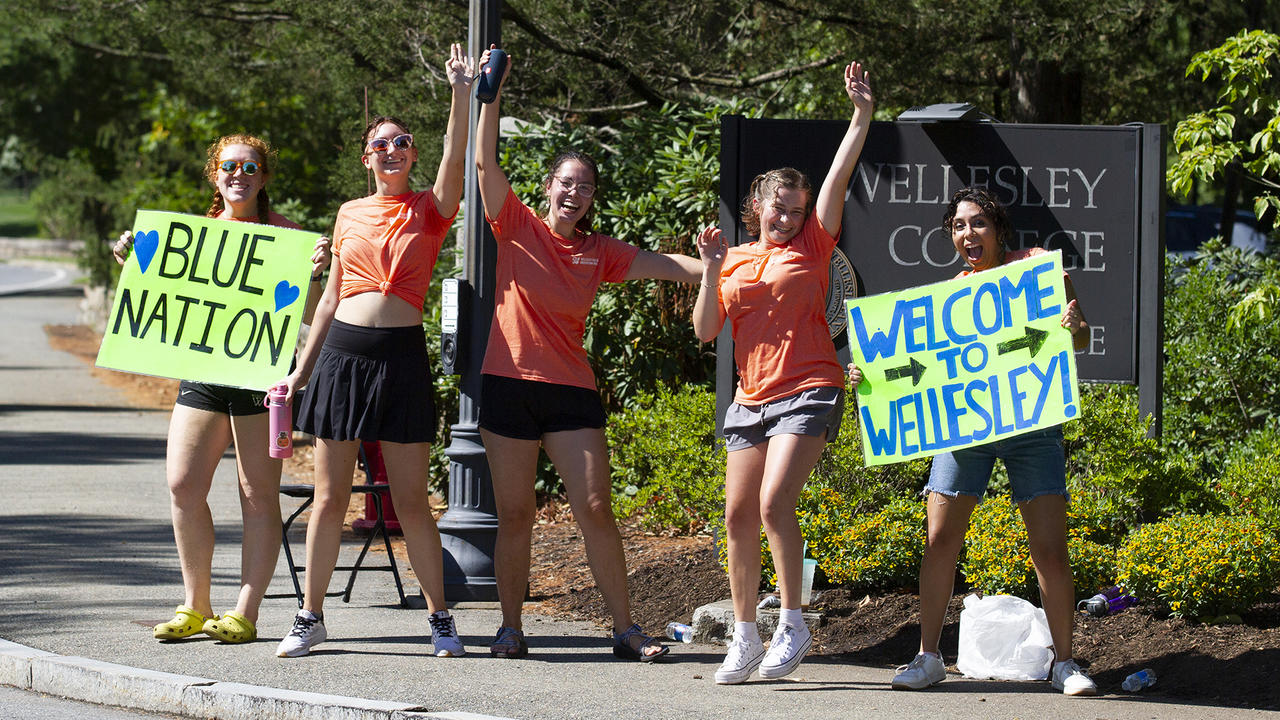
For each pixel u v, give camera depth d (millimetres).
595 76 29734
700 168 23062
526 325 13852
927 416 13180
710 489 17547
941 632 14609
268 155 15188
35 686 13703
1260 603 14680
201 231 14648
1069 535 15109
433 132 30219
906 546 15734
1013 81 30922
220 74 41906
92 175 80188
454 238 27047
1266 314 19375
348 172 33531
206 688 12539
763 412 13047
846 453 16844
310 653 14258
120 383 56094
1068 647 12945
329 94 40969
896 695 12703
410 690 12617
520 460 14000
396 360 13898
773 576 15914
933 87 29719
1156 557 14320
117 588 17812
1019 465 12898
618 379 24484
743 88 31422
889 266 17078
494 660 14094
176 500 14664
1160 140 16516
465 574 17828
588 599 17438
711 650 14914
